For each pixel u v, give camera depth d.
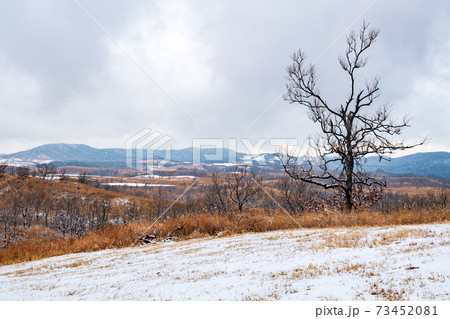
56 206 97.00
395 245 9.89
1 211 79.94
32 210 84.38
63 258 16.34
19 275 12.75
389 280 6.46
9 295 8.91
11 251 19.73
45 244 20.62
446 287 5.66
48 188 117.06
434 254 8.04
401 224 15.70
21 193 106.00
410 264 7.38
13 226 63.28
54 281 10.59
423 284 5.96
